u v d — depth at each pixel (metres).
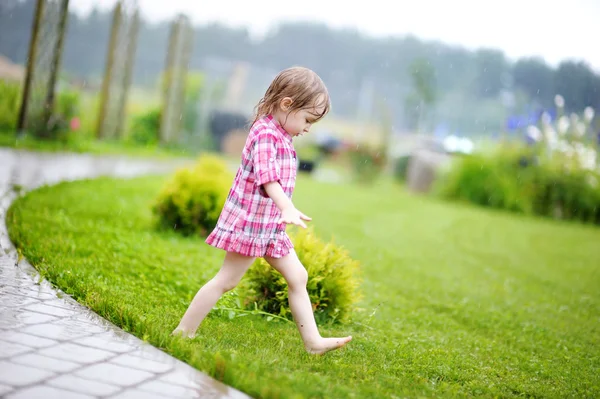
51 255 4.58
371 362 3.59
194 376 2.77
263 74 33.19
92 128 17.28
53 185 8.27
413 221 11.95
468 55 31.27
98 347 2.96
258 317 4.27
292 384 2.75
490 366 3.95
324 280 4.38
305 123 3.45
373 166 20.80
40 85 13.10
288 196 3.43
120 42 17.03
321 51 40.22
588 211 16.03
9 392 2.37
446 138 23.64
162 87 19.64
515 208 16.38
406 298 5.81
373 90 34.16
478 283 6.98
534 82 25.31
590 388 3.71
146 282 4.58
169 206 7.07
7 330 3.02
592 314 6.09
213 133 23.64
